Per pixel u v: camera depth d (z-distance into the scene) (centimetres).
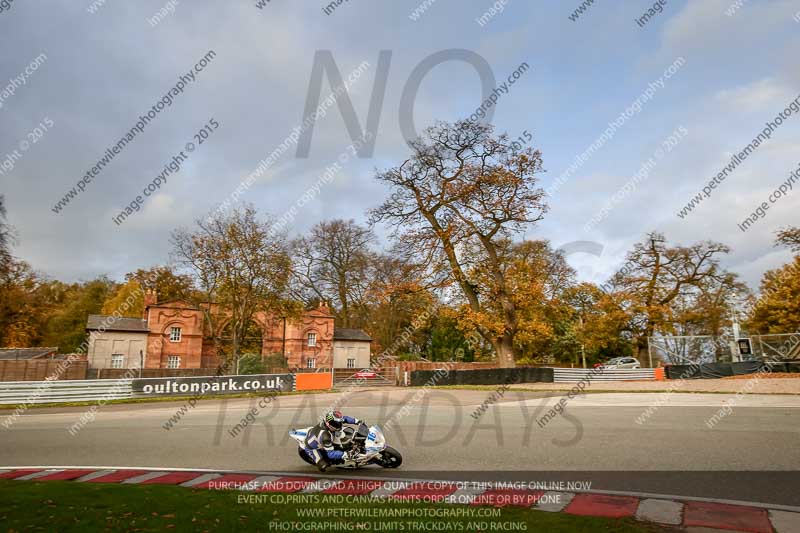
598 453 1122
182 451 1272
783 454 1046
